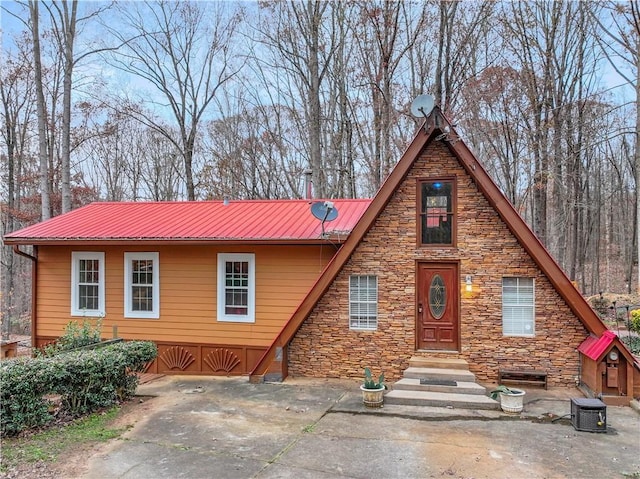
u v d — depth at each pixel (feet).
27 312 92.22
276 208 41.81
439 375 29.07
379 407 26.05
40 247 40.96
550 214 92.22
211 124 92.63
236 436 21.70
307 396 28.37
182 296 38.04
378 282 31.94
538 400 26.99
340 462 18.72
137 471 17.83
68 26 60.70
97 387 25.25
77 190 85.87
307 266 35.73
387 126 64.39
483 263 30.45
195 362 37.58
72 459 18.86
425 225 31.60
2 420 20.71
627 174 96.53
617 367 26.11
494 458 19.04
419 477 17.37
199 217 40.86
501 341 30.04
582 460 18.84
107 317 39.37
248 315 36.78
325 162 79.41
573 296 28.40
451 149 30.76
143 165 106.93
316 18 67.51
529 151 70.74
